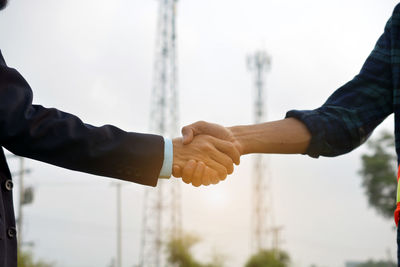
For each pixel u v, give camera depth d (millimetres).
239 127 2574
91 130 2213
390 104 2311
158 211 38688
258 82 46188
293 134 2377
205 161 2521
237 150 2500
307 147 2354
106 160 2225
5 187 2041
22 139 2068
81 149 2168
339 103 2359
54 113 2178
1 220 1963
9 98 2031
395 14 2172
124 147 2256
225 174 2561
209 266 45438
